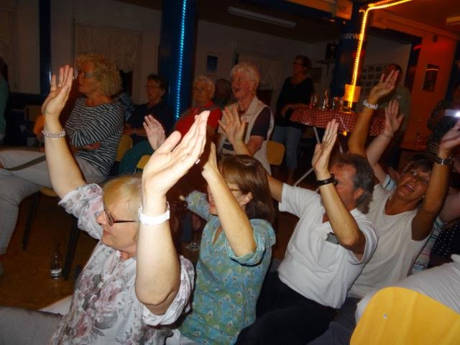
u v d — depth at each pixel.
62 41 6.51
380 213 1.70
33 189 2.52
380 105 4.38
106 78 2.44
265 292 1.58
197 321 1.26
